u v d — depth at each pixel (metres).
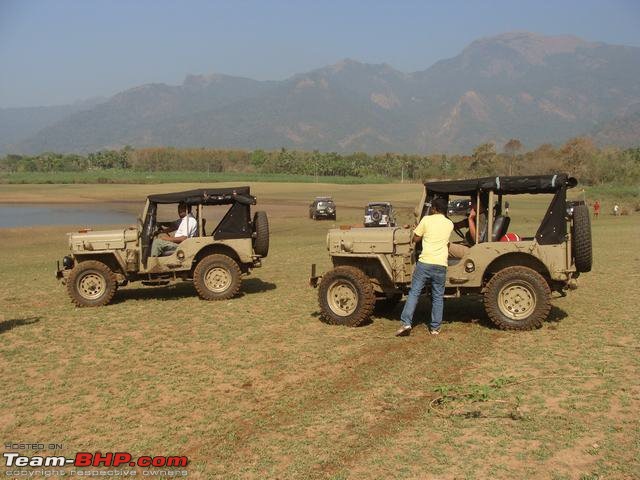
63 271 12.27
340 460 5.07
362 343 8.50
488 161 120.50
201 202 11.93
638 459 4.86
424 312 10.42
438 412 5.91
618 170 84.44
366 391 6.61
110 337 9.22
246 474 4.93
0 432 5.88
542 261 8.95
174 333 9.35
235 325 9.77
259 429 5.74
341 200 64.12
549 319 9.61
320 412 6.08
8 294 13.45
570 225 9.04
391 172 144.12
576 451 5.05
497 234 9.40
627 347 7.91
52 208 54.38
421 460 5.01
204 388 6.87
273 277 14.78
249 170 163.88
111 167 170.12
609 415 5.71
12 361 8.09
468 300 11.31
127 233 11.87
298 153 165.38
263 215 12.29
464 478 4.71
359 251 9.56
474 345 8.27
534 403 6.09
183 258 11.90
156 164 169.38
